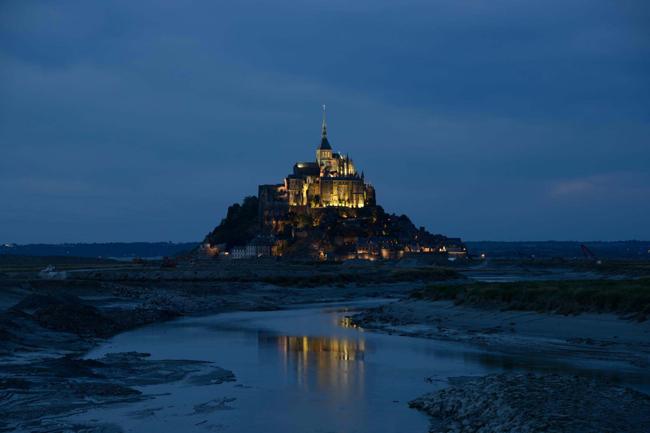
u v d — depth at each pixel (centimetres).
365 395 4259
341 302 13600
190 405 3988
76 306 7900
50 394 4016
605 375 4559
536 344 6012
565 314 7069
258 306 12000
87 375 4662
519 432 2972
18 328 6344
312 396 4241
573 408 3222
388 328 7988
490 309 8194
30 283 11025
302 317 9856
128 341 6900
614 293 6931
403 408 3900
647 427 2966
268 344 6669
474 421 3281
